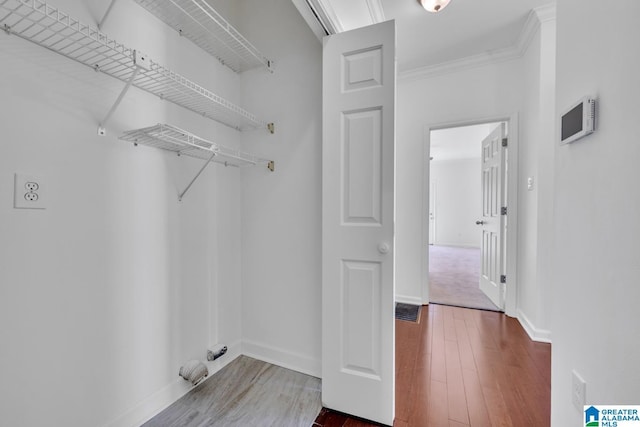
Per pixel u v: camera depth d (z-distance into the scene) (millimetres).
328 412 1476
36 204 1005
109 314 1242
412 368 1851
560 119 1125
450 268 4988
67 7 1069
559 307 1132
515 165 2590
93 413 1186
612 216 812
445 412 1451
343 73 1458
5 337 941
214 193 1797
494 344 2164
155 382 1440
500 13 2082
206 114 1704
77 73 1114
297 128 1811
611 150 818
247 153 1810
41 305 1024
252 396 1580
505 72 2602
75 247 1120
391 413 1372
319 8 1358
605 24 849
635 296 722
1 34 918
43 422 1033
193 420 1397
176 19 1476
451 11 2049
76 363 1129
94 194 1182
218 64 1798
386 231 1387
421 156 2988
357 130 1436
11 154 945
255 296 1965
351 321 1455
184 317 1601
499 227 2895
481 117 2705
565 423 1072
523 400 1537
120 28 1252
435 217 8445
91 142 1166
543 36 2115
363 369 1433
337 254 1482
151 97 1409
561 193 1123
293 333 1846
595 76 901
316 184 1762
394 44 1355
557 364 1142
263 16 1895
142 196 1376
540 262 2201
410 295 3076
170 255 1521
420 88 2963
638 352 710
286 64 1834
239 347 1998
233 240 1945
